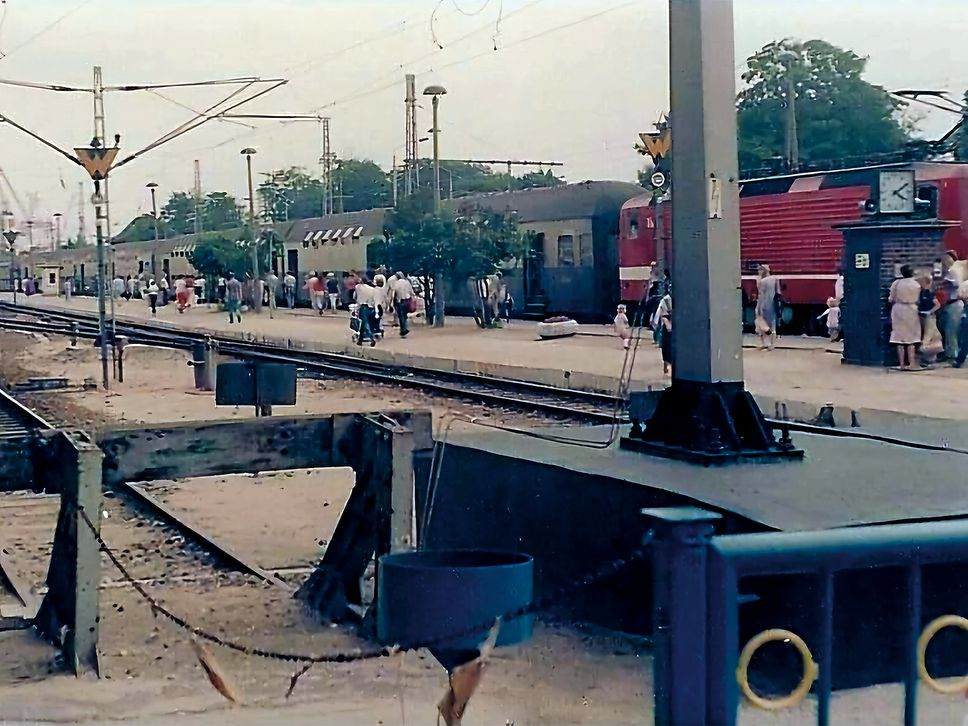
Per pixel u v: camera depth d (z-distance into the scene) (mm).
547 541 7379
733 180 7641
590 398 18328
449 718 5289
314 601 8023
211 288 63156
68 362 31641
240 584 8750
